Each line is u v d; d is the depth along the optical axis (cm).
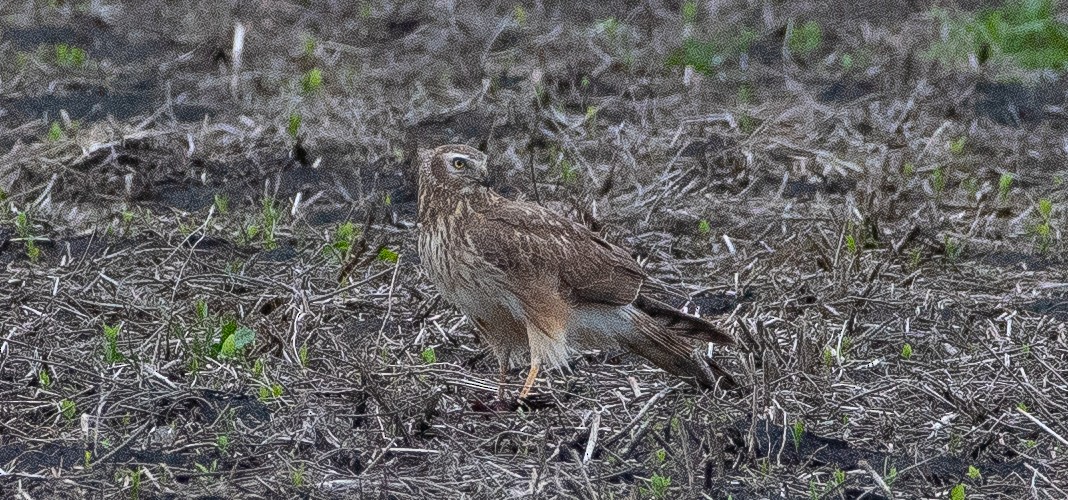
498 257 1069
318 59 1994
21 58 1941
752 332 1167
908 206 1556
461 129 1766
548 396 1066
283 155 1639
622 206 1522
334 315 1191
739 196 1576
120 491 882
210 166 1595
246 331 1076
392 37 2181
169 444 950
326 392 1028
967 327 1196
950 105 1925
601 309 1091
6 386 1030
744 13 2352
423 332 1150
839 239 1331
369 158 1661
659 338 1080
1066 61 2167
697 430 962
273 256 1352
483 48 2111
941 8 2406
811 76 2089
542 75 1920
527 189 1563
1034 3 2308
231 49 2017
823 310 1227
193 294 1224
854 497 911
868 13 2405
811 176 1645
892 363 1133
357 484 900
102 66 1964
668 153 1703
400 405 1005
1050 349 1170
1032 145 1823
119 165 1570
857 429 1015
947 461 969
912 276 1316
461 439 980
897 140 1762
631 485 905
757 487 912
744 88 1997
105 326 1091
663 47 2155
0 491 883
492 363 1153
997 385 1087
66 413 982
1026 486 932
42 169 1552
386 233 1415
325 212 1505
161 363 1073
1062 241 1484
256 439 959
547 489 899
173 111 1802
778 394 1040
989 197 1612
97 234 1390
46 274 1248
